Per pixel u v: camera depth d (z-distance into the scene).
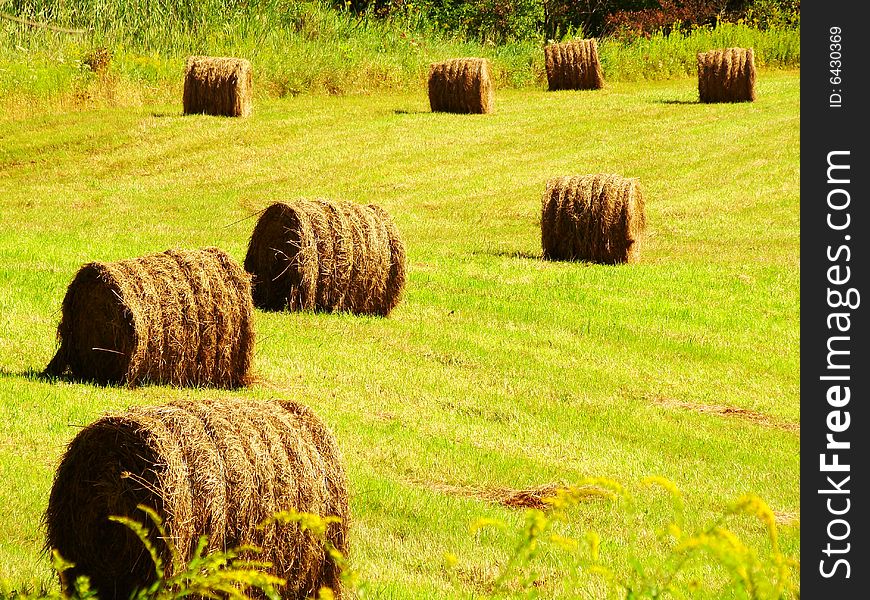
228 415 23.41
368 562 26.48
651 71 160.25
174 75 122.25
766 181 96.50
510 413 41.31
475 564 26.92
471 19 179.00
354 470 33.28
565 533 29.45
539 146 108.19
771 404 45.53
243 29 135.62
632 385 46.88
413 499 31.08
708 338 55.28
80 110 111.19
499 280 64.81
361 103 126.94
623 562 27.19
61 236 71.06
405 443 36.62
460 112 122.44
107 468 22.62
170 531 21.77
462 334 52.75
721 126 117.06
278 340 48.59
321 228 53.94
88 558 23.11
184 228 76.88
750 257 73.62
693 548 14.86
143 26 128.12
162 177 92.50
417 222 82.44
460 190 92.38
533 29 189.50
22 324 47.53
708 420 42.72
